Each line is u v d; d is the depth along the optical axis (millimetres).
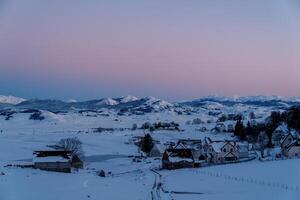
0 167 97438
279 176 89562
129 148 191500
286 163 113812
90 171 109875
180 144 141000
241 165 114062
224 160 130750
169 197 65938
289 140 144375
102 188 73562
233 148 132125
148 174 103125
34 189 68500
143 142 166875
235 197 65688
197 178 90562
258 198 64500
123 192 70125
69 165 104312
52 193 65875
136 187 77062
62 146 157250
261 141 149500
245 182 81875
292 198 64438
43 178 82812
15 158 136250
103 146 198375
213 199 64000
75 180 83062
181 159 117375
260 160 126812
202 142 160125
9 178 78812
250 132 182750
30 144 195000
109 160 145625
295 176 89375
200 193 70125
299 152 135625
